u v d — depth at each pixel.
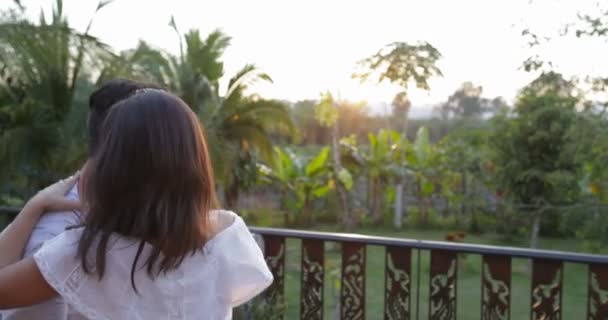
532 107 15.20
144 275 1.17
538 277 2.65
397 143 19.64
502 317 2.72
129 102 1.22
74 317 1.29
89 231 1.17
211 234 1.30
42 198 1.44
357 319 3.06
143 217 1.16
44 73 6.67
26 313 1.33
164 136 1.19
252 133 14.41
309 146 26.28
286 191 19.47
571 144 9.52
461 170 18.86
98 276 1.16
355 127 27.80
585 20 8.35
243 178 14.79
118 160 1.17
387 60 19.06
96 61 6.44
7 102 8.99
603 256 2.51
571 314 8.58
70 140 9.17
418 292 2.92
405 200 20.30
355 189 19.98
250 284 1.32
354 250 3.05
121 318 1.17
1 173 9.27
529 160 15.13
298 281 10.31
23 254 1.40
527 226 16.39
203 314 1.23
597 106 8.73
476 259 12.80
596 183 9.55
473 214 18.67
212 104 13.12
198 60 15.03
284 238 3.21
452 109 32.06
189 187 1.20
